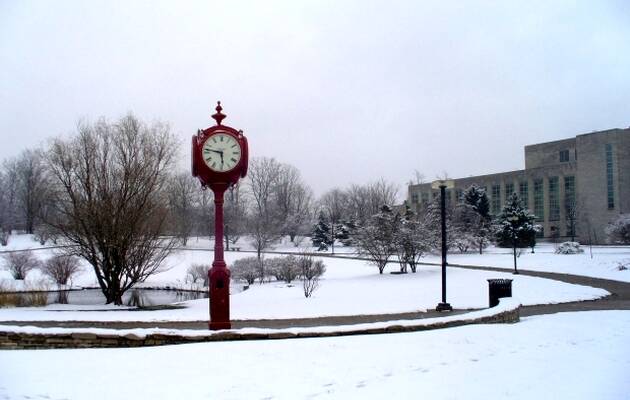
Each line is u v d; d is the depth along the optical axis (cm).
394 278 3009
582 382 743
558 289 2320
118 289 2298
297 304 1900
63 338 1040
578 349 966
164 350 884
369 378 732
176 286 3509
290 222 8450
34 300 2234
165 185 2533
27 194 7812
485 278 2830
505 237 6038
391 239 3344
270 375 736
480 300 1966
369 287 2581
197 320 1457
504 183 8906
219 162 1197
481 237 5738
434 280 2797
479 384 720
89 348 980
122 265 2291
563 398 667
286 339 1005
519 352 923
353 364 798
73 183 2280
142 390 666
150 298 2869
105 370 754
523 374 779
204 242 7688
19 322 1434
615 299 2092
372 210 8281
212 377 724
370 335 1054
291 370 761
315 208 9894
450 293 2216
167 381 705
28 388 666
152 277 4003
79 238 2303
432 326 1197
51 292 3091
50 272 3394
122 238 2262
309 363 799
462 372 777
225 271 1180
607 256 4284
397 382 717
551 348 967
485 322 1283
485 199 7075
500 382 733
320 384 700
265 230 5888
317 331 1078
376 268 3922
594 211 7412
